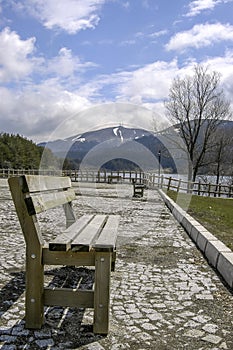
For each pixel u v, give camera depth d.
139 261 5.05
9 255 5.09
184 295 3.70
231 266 4.05
